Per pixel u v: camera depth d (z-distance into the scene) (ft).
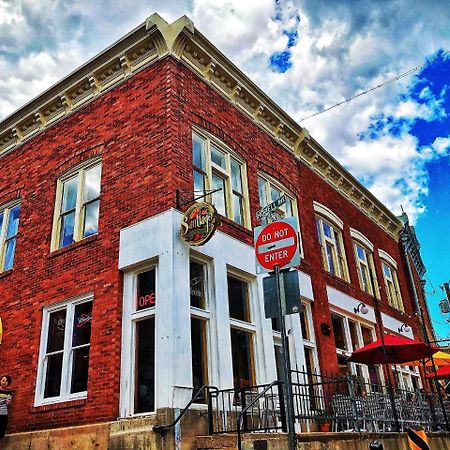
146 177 33.88
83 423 29.73
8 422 33.94
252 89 44.50
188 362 28.30
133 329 30.89
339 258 56.08
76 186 39.58
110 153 37.35
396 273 73.26
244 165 41.98
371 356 42.19
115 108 38.73
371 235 66.54
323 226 54.24
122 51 39.09
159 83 36.45
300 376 37.91
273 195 45.93
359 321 53.62
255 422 31.63
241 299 35.99
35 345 35.12
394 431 35.88
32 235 40.27
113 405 28.91
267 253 19.54
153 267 31.60
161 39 37.42
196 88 38.52
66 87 42.55
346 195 62.08
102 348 30.89
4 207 45.14
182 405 26.91
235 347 33.65
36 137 44.78
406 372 62.75
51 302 35.76
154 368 28.96
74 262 35.53
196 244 29.99
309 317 44.19
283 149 49.37
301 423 35.65
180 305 29.22
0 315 38.88
